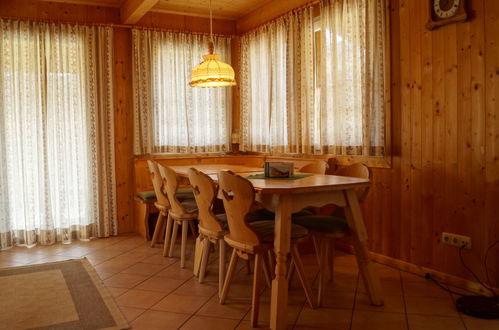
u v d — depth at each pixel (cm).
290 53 484
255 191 259
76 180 501
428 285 326
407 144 355
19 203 478
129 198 539
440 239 332
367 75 381
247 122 570
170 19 555
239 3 527
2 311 290
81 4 508
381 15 369
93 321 273
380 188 383
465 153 311
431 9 326
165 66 544
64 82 494
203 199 310
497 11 288
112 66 516
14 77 471
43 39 482
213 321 272
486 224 299
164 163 542
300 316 276
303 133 470
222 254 314
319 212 417
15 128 473
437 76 328
